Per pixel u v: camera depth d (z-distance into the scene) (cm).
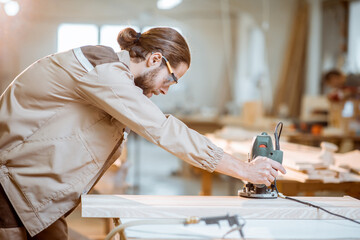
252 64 1311
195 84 1398
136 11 1302
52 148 159
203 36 1378
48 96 159
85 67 157
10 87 165
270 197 174
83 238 232
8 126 159
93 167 165
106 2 1276
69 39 1262
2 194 160
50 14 1231
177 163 889
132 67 169
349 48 933
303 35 1041
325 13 1002
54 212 162
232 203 163
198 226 143
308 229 143
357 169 258
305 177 227
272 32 1092
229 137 403
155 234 133
